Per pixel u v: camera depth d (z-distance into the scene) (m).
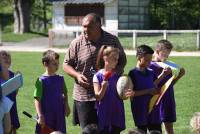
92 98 11.13
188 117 16.41
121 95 10.83
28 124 15.61
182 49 46.50
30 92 21.86
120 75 11.06
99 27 11.05
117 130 10.92
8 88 9.01
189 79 25.58
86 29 10.98
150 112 11.84
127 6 69.31
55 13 72.25
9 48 54.16
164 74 11.88
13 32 78.69
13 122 12.07
